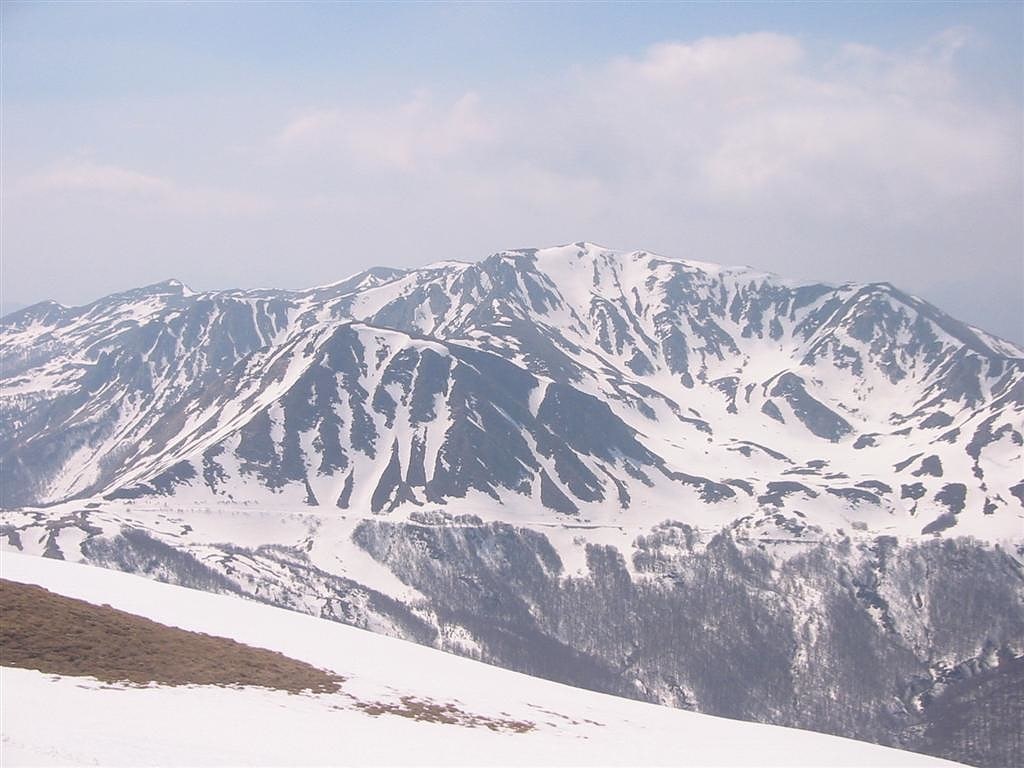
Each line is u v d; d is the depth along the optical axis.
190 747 45.88
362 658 78.56
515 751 58.69
